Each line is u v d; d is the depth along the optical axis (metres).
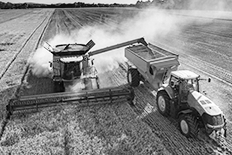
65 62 10.40
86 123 8.58
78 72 10.66
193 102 7.54
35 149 7.22
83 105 9.68
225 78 13.12
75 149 7.14
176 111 8.22
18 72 14.68
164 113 8.73
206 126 6.97
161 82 10.30
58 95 9.38
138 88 11.89
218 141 7.55
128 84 12.38
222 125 6.91
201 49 20.23
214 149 7.19
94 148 7.20
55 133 7.99
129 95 9.87
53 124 8.51
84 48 12.45
